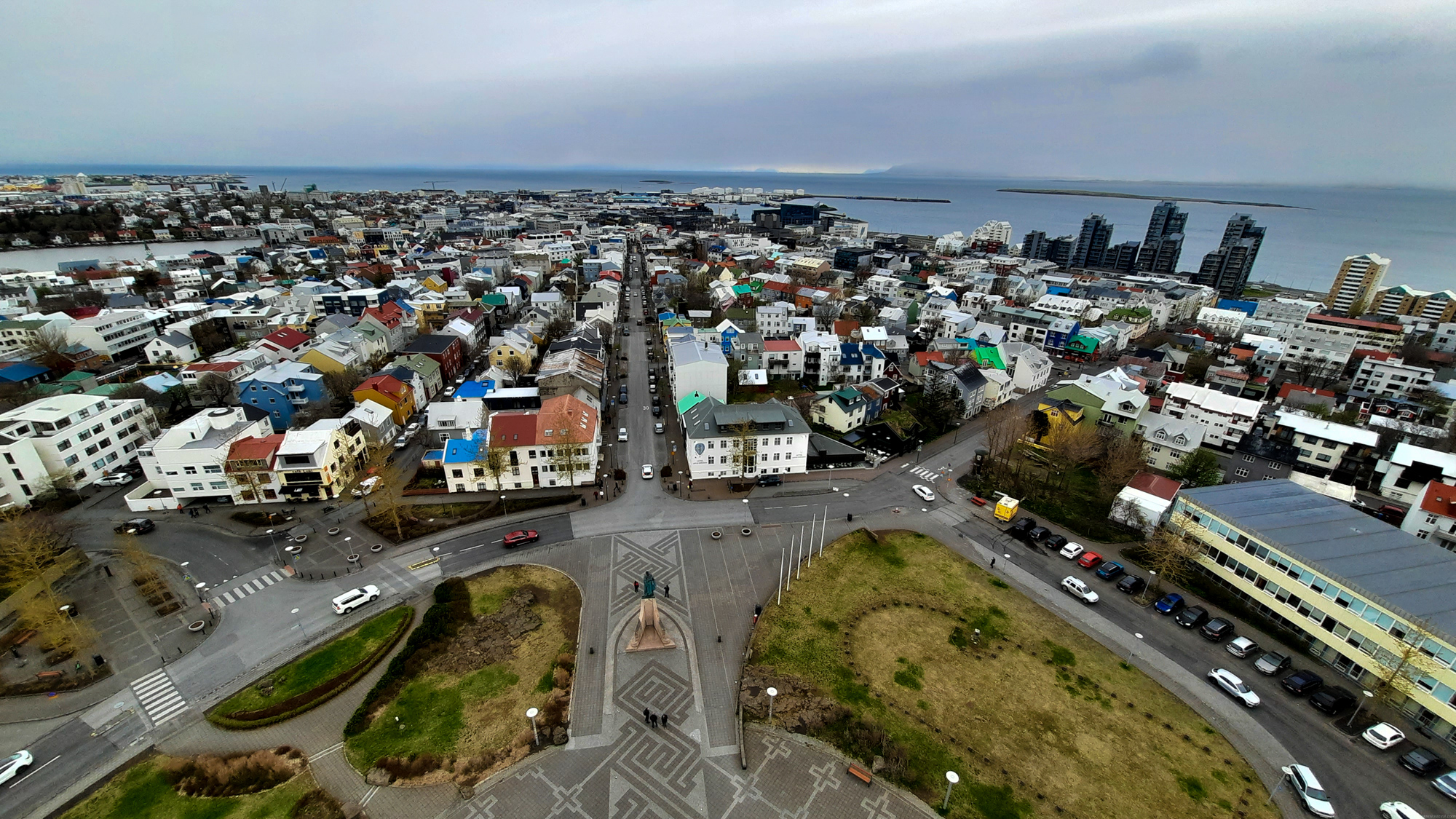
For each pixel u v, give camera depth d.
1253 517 63.69
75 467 79.00
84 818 40.53
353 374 111.62
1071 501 83.12
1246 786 43.91
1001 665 54.75
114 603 60.31
